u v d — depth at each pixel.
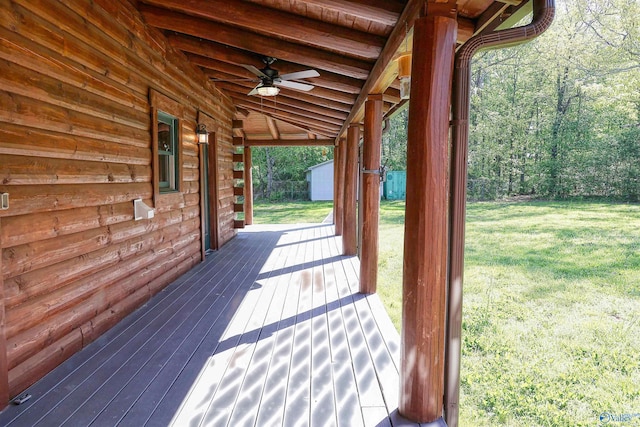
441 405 1.94
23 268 2.13
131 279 3.49
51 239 2.37
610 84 14.00
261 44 3.66
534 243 8.33
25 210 2.13
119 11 3.14
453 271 1.93
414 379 1.89
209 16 3.09
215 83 6.33
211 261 5.69
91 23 2.74
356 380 2.29
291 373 2.38
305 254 6.28
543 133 15.48
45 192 2.29
